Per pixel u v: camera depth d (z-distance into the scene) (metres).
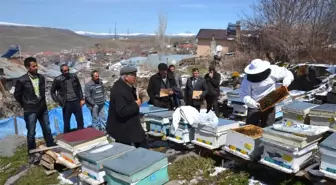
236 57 17.28
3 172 5.55
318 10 14.37
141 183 3.32
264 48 15.60
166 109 6.02
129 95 4.27
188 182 4.45
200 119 4.93
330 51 13.41
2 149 6.57
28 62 5.30
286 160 3.88
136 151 3.82
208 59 27.77
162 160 3.58
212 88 7.21
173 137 5.36
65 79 6.29
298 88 8.77
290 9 14.79
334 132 3.84
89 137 4.57
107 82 21.03
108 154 3.80
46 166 5.13
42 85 5.57
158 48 53.09
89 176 3.89
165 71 6.70
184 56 40.47
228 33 32.88
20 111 12.80
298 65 9.51
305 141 3.74
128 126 4.43
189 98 7.14
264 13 15.95
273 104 4.75
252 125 4.82
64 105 6.32
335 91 6.29
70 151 4.51
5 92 18.38
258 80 5.05
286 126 4.04
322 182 3.66
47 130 5.83
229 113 7.81
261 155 4.20
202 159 5.06
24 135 7.57
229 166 4.93
